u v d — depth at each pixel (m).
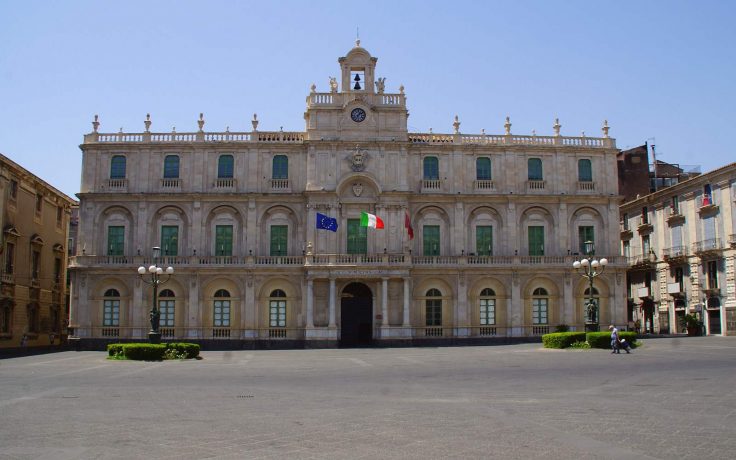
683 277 80.44
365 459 15.59
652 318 87.50
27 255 74.25
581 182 75.19
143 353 49.38
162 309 71.25
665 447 16.52
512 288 72.94
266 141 73.56
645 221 89.56
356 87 75.50
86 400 25.84
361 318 72.25
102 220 72.62
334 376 35.34
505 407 23.03
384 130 73.62
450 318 72.56
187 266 70.56
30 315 75.69
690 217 78.81
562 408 22.66
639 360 41.97
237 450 16.62
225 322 71.44
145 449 16.81
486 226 74.62
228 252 72.56
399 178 72.94
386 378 33.84
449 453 16.11
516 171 74.94
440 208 74.44
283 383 31.91
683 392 26.44
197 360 49.53
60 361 49.47
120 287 71.44
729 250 71.75
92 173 73.06
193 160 73.25
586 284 73.81
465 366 40.41
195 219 72.31
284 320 71.38
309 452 16.36
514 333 72.44
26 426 20.09
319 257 70.50
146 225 72.12
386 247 72.00
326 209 72.12
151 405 24.31
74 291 70.81
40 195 78.06
